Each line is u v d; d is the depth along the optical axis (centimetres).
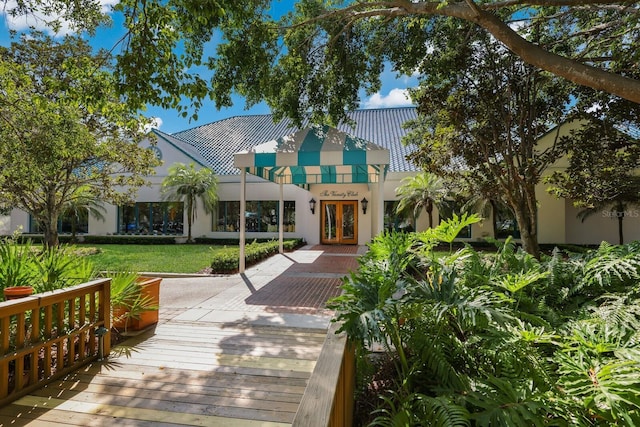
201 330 520
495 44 840
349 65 832
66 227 2284
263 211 2091
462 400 239
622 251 447
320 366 214
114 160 1243
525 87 884
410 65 830
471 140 929
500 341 281
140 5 502
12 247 441
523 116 895
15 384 320
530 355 273
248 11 589
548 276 431
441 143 951
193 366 395
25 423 286
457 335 352
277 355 427
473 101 879
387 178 1920
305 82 855
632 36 671
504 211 1588
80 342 392
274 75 809
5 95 651
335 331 275
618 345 268
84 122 1059
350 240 1956
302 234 1997
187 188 1941
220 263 1038
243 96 834
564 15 705
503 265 476
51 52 886
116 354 427
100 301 418
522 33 824
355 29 827
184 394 334
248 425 285
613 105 821
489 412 221
